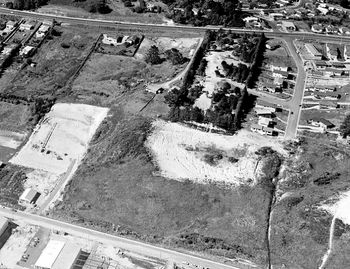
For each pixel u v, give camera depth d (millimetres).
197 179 142500
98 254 124000
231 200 136375
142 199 137750
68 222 133625
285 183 141625
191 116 161750
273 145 154125
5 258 124625
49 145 160625
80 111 171875
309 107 169250
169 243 126812
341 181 139125
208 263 121562
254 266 120500
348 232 123312
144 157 149250
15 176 149625
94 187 143125
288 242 124312
